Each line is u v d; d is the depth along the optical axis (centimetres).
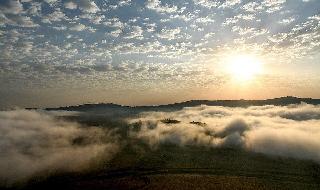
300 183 6500
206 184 6281
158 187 6162
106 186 6353
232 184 6303
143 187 6188
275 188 6150
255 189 6103
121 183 6462
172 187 6159
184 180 6550
